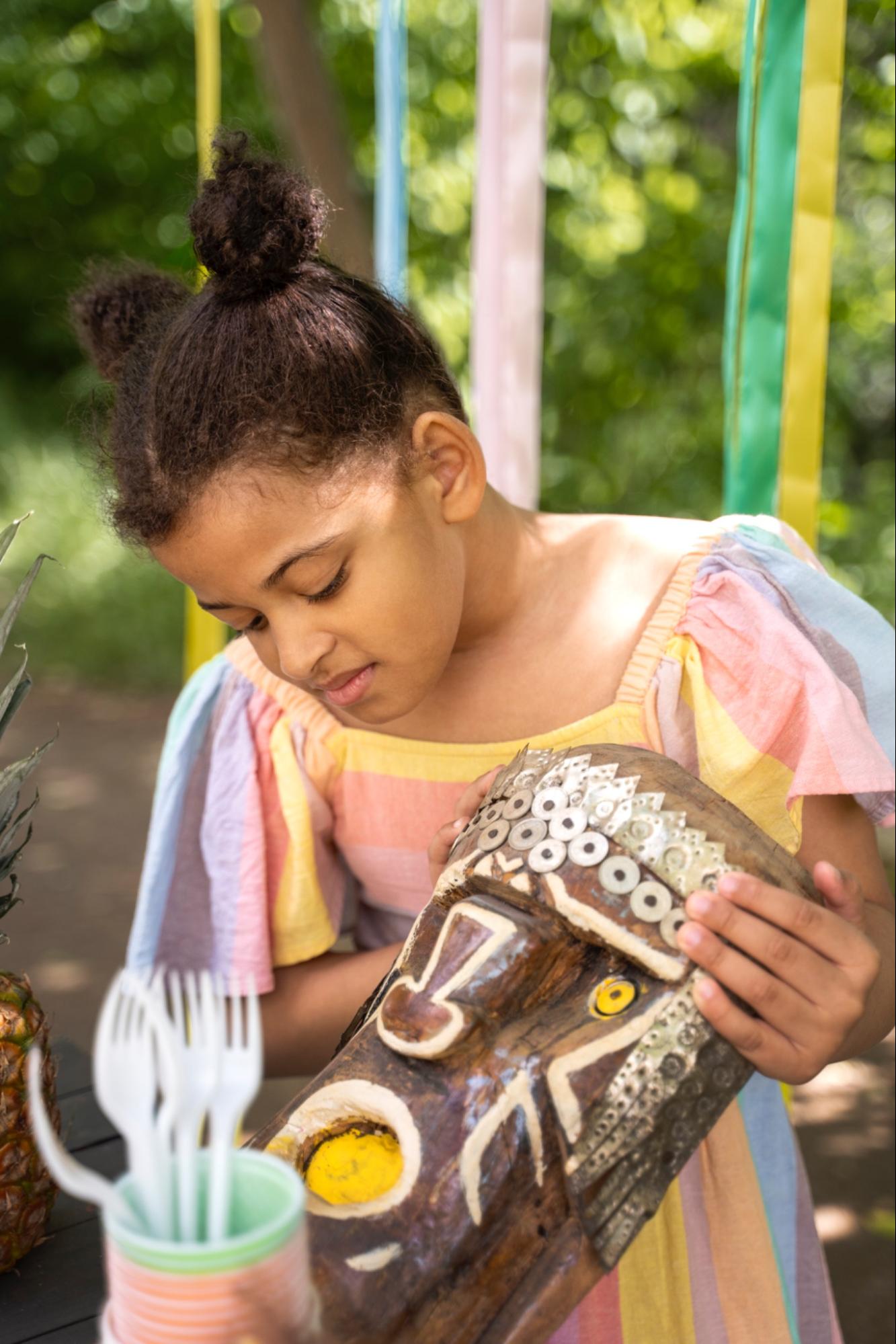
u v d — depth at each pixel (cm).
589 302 677
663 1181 75
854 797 113
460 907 86
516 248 235
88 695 665
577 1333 107
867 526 654
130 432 104
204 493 95
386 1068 80
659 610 116
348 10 671
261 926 127
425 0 659
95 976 358
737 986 79
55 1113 107
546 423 682
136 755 570
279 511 95
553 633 121
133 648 697
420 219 655
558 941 83
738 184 158
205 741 133
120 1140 125
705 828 84
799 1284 119
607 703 117
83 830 480
